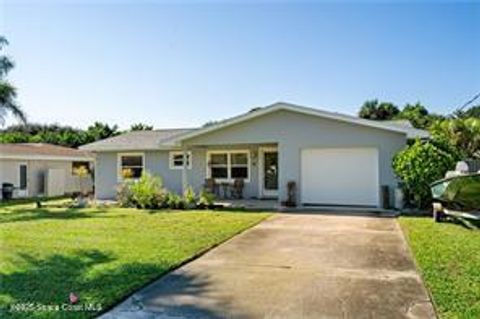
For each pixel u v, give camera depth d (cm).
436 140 1477
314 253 810
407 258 762
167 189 2105
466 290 555
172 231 1052
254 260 755
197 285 604
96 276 635
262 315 487
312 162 1619
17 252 811
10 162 2378
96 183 2214
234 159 2006
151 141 2166
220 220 1259
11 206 1838
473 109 2792
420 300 532
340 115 1541
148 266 693
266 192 1966
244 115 1655
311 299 539
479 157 2109
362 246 873
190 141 1761
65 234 1017
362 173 1566
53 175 2645
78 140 4025
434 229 1051
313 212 1451
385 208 1495
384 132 1523
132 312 500
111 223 1210
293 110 1598
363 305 515
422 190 1370
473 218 1072
